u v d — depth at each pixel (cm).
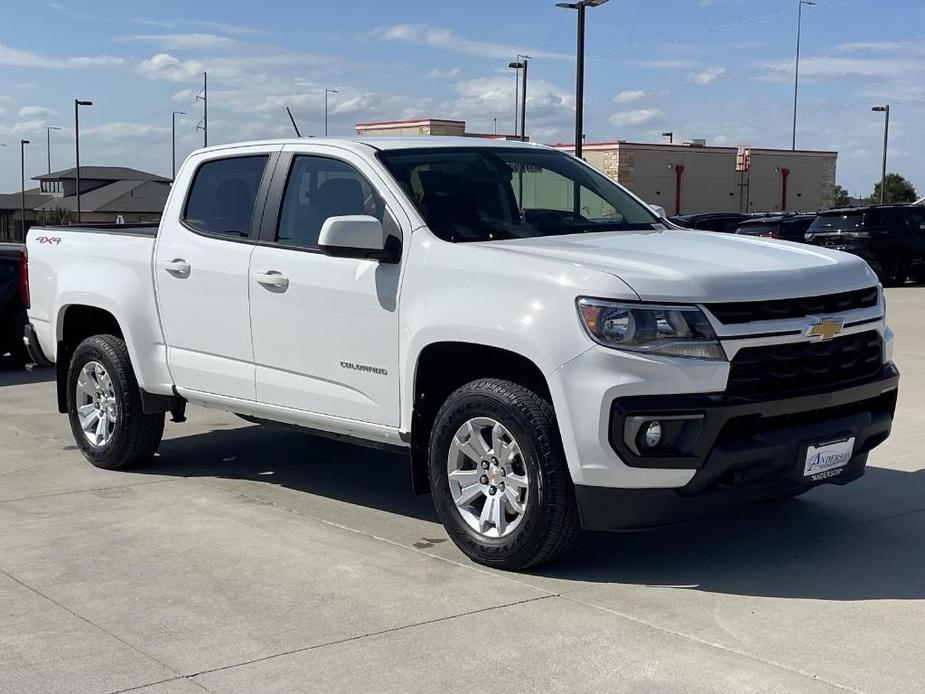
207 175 642
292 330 573
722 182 5281
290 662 390
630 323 441
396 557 512
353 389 549
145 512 596
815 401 468
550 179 593
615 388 439
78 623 430
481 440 495
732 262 480
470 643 405
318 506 609
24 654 400
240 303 600
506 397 475
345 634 415
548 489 464
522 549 476
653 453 441
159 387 663
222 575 487
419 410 519
